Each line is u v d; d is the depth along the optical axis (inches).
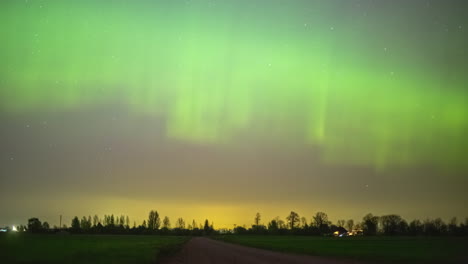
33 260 1214.9
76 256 1382.9
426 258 1402.6
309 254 1829.5
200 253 1964.8
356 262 1321.4
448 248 2210.9
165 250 2193.7
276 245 2982.3
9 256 1373.0
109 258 1327.5
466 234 6702.8
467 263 1168.8
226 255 1771.7
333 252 1935.3
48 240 3304.6
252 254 1845.5
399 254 1664.6
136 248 2096.5
